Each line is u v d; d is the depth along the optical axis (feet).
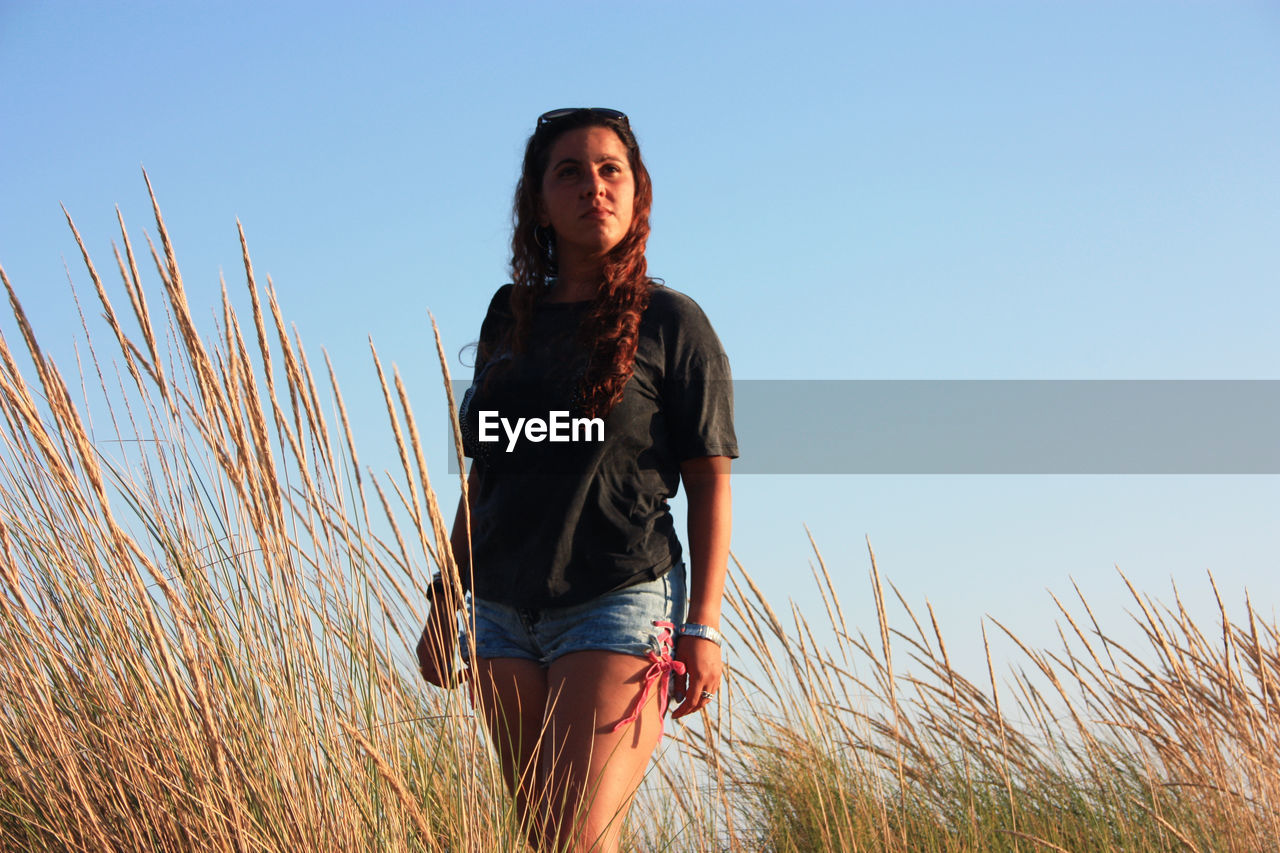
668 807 10.28
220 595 6.62
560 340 7.17
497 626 7.06
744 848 11.20
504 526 6.95
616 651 6.55
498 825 6.44
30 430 6.38
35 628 6.59
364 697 6.61
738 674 11.50
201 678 5.93
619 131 7.42
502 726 6.94
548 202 7.34
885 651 10.28
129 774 6.44
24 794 6.89
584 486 6.75
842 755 11.89
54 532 6.75
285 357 6.68
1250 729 10.79
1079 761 12.77
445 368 6.36
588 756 6.32
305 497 6.71
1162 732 11.60
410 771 6.59
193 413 6.77
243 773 6.16
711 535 6.93
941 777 12.20
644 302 7.16
